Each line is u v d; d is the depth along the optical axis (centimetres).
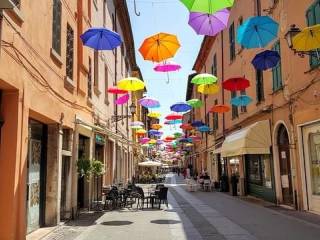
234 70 2544
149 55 1134
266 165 1919
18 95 848
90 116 1702
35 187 1106
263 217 1372
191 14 852
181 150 6975
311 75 1338
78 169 1411
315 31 984
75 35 1438
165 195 1744
